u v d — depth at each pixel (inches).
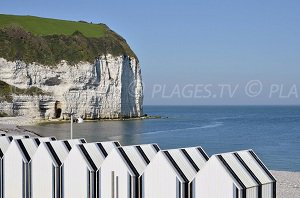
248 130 4350.4
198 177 824.9
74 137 3169.3
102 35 5467.5
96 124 4471.0
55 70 4677.7
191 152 901.2
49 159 947.3
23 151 992.9
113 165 891.4
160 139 3334.2
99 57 5022.1
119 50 5241.1
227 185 799.7
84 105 4768.7
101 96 4931.1
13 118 4087.1
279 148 2847.0
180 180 826.2
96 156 941.2
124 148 907.4
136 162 899.4
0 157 1036.5
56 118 4633.4
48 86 4650.6
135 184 869.8
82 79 4763.8
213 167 813.2
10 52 4576.8
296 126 4997.5
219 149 2805.1
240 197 789.2
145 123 5012.3
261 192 829.8
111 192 890.1
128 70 5334.6
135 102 5487.2
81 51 4913.9
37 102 4461.1
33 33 5022.1
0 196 1005.2
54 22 5506.9
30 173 971.3
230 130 4328.3
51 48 4869.6
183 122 5620.1
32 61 4618.6
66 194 931.3
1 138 1082.1
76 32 5290.4
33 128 3690.9
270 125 5177.2
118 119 5078.7
